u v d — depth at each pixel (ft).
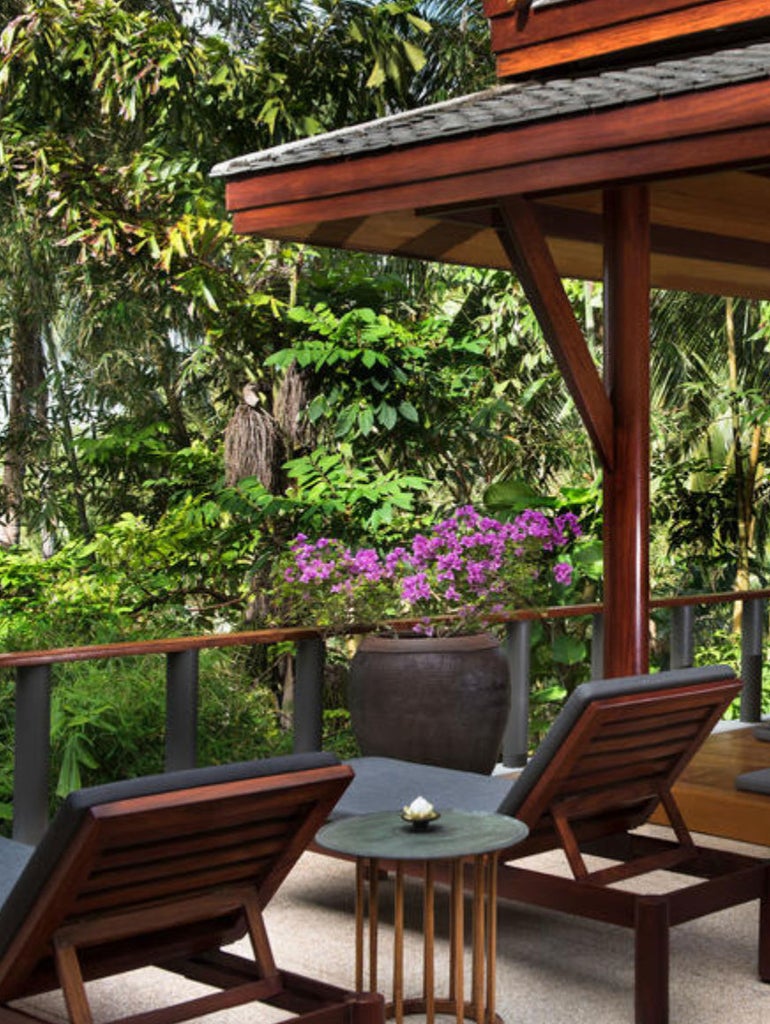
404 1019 11.87
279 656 30.91
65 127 37.88
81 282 43.21
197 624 35.19
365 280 34.50
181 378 41.16
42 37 35.09
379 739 18.31
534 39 19.74
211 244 33.88
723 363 38.14
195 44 38.14
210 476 38.83
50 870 9.00
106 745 21.04
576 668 31.19
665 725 13.02
